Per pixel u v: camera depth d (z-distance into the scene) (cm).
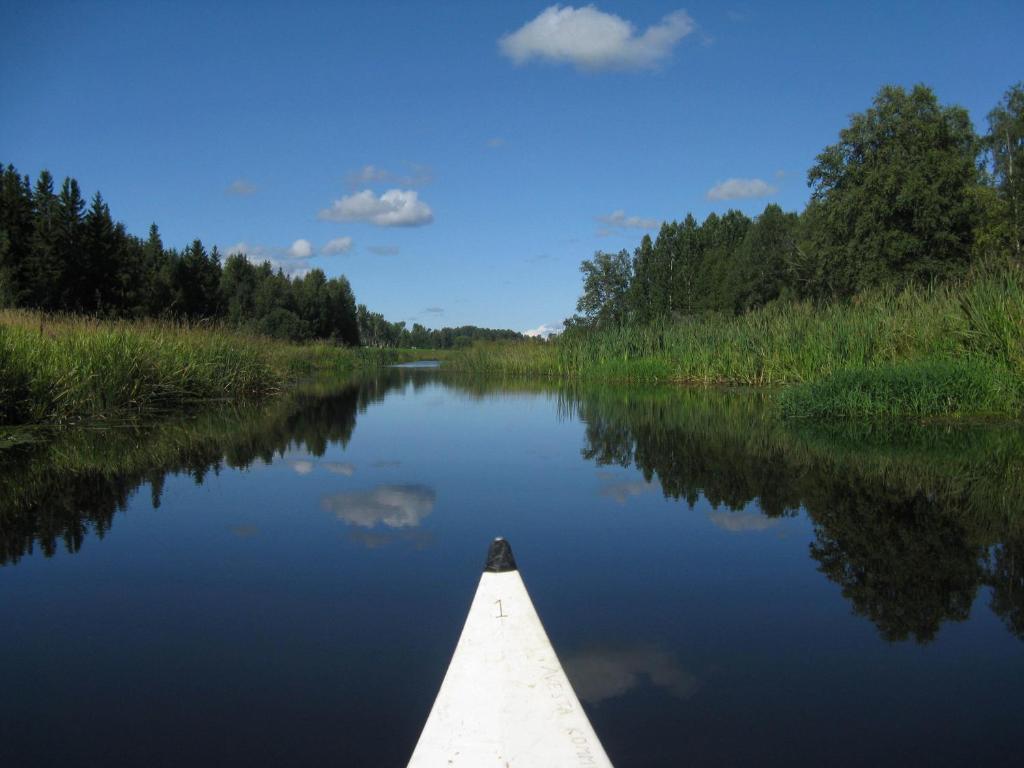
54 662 260
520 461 679
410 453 736
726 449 705
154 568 365
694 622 288
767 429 838
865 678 239
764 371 1551
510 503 505
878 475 561
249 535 424
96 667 256
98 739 209
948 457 623
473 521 456
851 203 2336
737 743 201
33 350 959
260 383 1527
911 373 903
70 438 824
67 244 3177
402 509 491
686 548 391
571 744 158
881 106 2350
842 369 1009
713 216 5281
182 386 1251
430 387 1964
